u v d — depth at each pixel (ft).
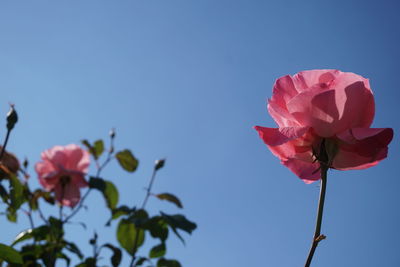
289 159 1.92
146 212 3.56
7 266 2.65
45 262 3.18
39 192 3.55
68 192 4.30
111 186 3.91
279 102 1.87
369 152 1.78
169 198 3.76
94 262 3.30
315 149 1.80
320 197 1.70
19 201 2.63
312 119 1.78
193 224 3.20
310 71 1.87
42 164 4.42
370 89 1.77
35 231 3.37
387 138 1.76
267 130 1.81
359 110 1.77
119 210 3.57
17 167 2.93
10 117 2.44
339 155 1.80
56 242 3.34
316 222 1.63
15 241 3.29
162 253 3.77
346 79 1.78
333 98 1.75
